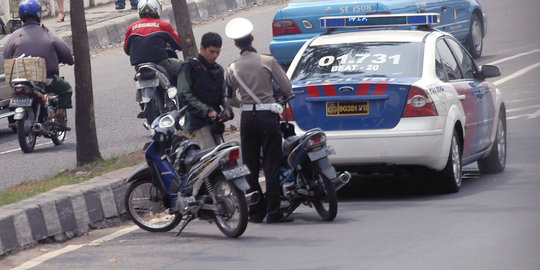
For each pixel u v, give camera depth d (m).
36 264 25.80
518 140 43.88
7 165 40.31
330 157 31.45
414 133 30.78
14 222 27.19
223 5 91.19
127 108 53.97
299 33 53.41
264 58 29.45
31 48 43.16
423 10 53.66
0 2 85.25
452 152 32.31
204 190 28.39
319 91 31.50
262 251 25.73
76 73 36.19
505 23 77.38
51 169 38.62
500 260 23.08
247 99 29.45
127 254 26.44
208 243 27.28
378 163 31.34
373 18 35.19
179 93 29.80
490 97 36.94
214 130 30.05
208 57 29.80
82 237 29.31
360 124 31.25
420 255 24.05
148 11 42.69
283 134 30.41
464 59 36.53
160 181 28.75
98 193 30.45
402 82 31.14
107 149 42.22
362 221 29.08
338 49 34.03
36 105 43.06
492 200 31.09
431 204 31.12
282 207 30.08
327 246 25.83
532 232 25.83
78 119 36.28
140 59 41.97
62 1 85.56
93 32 78.62
